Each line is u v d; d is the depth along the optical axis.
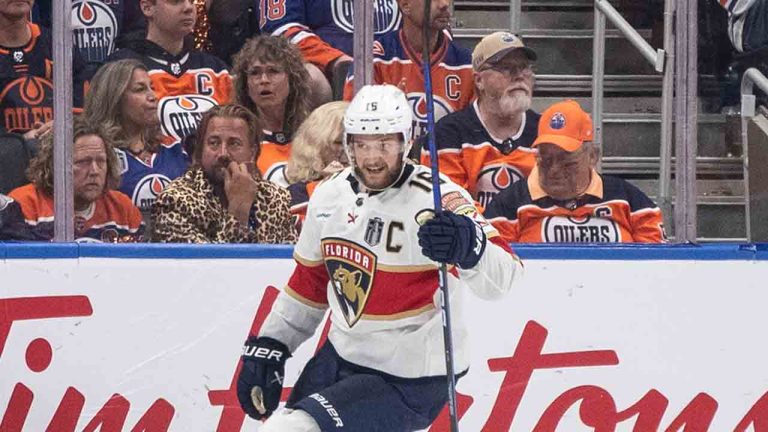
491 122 17.05
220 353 15.32
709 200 18.06
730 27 18.14
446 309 11.89
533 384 15.70
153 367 15.23
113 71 16.23
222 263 15.25
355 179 12.55
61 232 15.12
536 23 20.05
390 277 12.32
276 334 13.08
